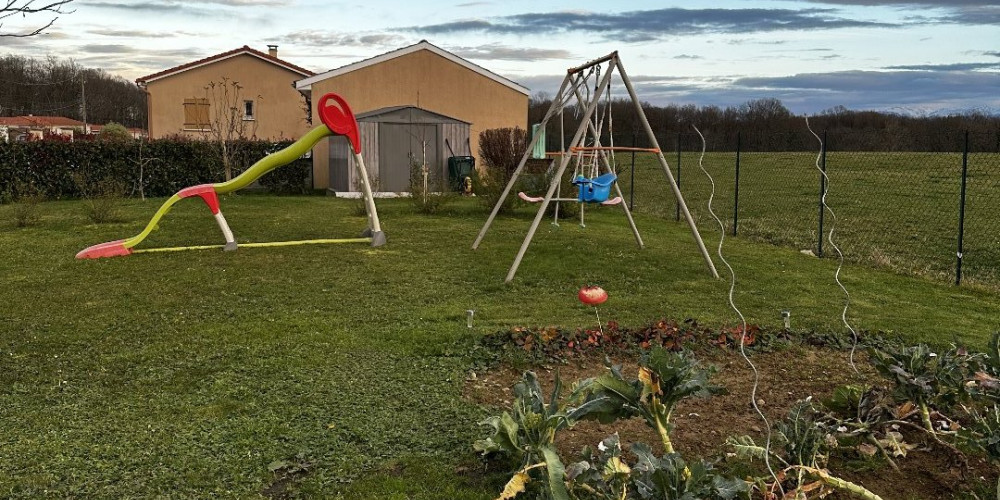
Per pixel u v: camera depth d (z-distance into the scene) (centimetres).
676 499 265
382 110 1856
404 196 1814
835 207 1730
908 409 384
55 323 605
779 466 342
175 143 1877
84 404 427
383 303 687
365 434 382
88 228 1197
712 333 562
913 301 735
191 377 473
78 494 320
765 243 1132
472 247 1000
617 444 300
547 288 765
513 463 346
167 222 1270
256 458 354
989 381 350
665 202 1834
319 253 963
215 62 2383
